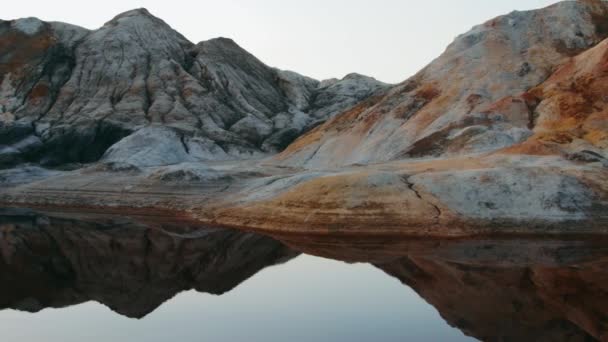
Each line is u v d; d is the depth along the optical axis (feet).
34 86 346.54
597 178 136.36
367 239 124.16
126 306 81.61
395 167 170.71
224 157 308.19
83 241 136.15
